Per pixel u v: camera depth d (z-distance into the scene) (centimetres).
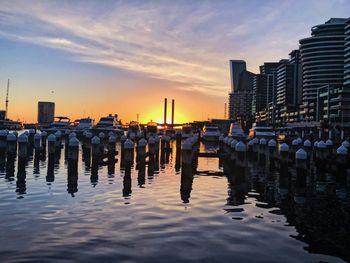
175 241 1241
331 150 4062
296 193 2245
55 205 1767
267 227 1432
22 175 2833
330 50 17938
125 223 1454
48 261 1063
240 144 3159
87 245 1197
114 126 9319
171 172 3175
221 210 1703
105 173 3005
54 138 3903
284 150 3064
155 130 8688
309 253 1158
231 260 1086
